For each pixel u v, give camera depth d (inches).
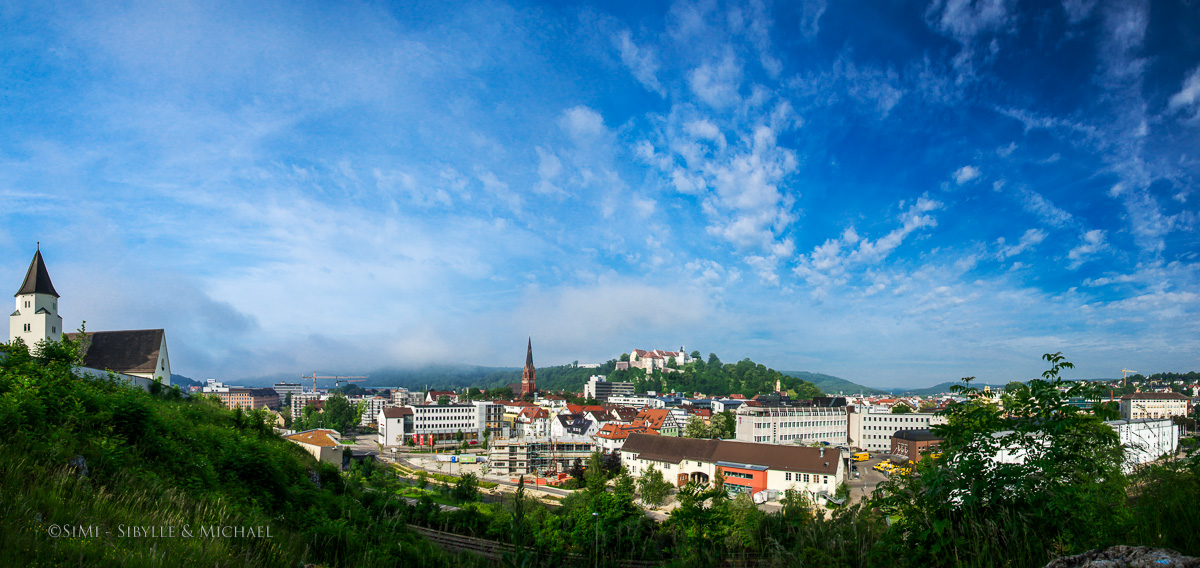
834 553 526.6
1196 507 369.1
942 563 417.7
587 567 831.7
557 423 7003.0
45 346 1343.5
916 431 5634.8
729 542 794.8
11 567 397.4
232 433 1518.2
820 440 6998.0
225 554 542.3
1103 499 403.5
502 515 1871.3
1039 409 441.4
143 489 669.9
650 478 3973.9
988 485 413.4
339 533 829.2
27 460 602.5
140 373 2947.8
